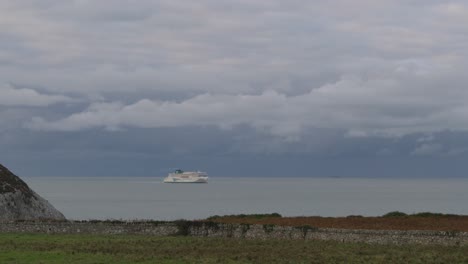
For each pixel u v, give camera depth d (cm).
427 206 18625
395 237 5288
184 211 15188
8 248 4791
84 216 13025
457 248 4947
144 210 15525
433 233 5241
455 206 18762
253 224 5762
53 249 4759
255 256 4431
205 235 5844
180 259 4272
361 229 5525
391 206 18562
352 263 4156
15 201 7200
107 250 4703
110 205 18262
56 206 17425
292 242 5306
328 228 5578
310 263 4156
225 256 4441
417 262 4222
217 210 15725
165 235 5888
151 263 4091
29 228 6112
